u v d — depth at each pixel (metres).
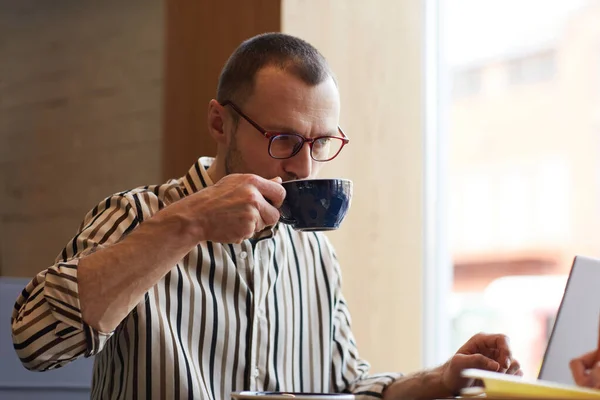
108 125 4.13
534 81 3.44
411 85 3.09
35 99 4.41
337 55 2.90
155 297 1.76
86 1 4.23
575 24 3.40
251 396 1.34
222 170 1.89
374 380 1.95
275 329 1.88
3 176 4.50
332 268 2.05
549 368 1.44
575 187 3.43
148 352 1.72
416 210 3.07
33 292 1.63
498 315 3.41
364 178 2.95
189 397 1.72
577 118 3.42
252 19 2.84
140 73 4.02
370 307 2.95
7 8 4.48
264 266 1.88
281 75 1.76
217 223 1.55
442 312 3.18
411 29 3.10
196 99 3.02
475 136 3.41
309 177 1.77
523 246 3.47
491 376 1.14
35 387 2.21
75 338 1.59
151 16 4.00
